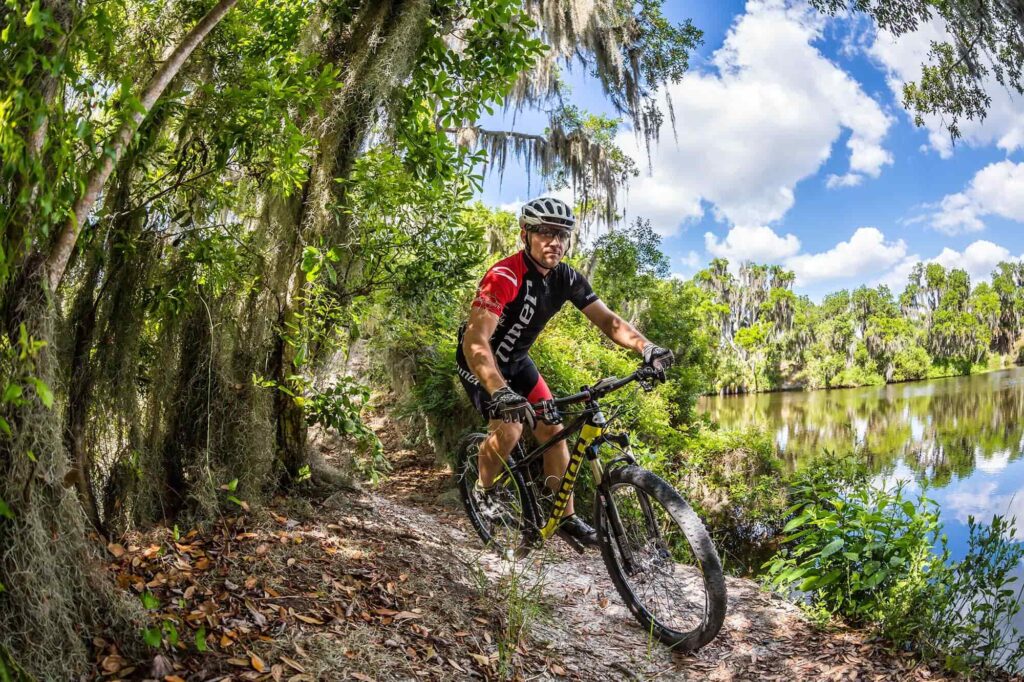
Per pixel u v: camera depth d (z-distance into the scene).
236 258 3.20
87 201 1.89
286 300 3.64
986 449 27.53
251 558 2.73
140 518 2.84
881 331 104.94
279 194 3.43
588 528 3.37
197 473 3.06
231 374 3.32
